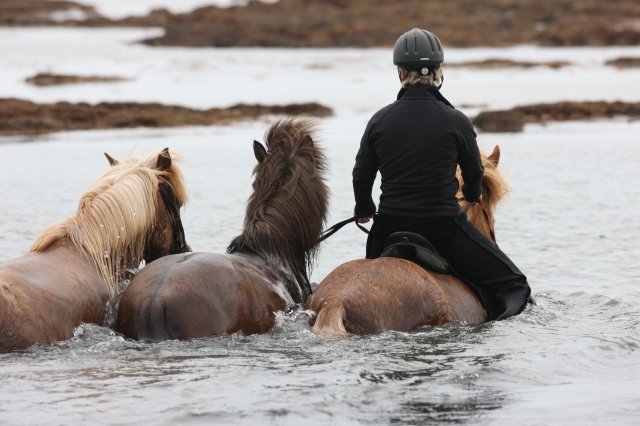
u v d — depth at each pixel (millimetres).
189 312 10156
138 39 99562
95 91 54125
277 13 105938
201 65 71625
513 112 38688
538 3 104438
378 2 110750
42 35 106375
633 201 22766
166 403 9016
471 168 11617
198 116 41812
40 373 9742
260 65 70688
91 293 10961
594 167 27844
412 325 10602
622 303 13492
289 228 11609
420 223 11383
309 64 70438
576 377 10156
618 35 86625
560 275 15836
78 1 150500
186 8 144250
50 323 10320
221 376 9688
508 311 11570
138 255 11719
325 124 38969
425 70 11664
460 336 10875
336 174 26656
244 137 36344
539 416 8969
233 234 18984
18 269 10562
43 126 39562
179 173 12250
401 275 10781
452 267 11820
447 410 9008
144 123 40312
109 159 12641
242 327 10406
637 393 9664
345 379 9672
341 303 10484
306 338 10445
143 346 10125
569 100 46375
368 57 76188
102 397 9156
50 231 11289
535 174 26781
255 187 11844
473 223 12469
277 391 9336
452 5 106625
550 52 79875
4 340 10016
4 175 27219
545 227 19984
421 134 11383
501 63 66000
